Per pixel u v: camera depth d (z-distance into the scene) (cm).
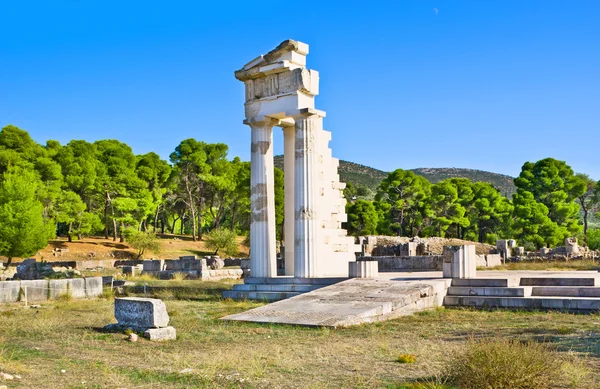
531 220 8500
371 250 5947
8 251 5844
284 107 2944
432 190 9500
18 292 2777
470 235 9644
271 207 3053
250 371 1169
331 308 2077
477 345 1078
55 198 7569
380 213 9562
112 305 2631
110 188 8325
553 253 5988
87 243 7881
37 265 4200
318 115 2991
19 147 7775
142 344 1561
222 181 9381
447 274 2473
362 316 1941
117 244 8100
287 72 2950
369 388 1031
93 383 1088
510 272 3397
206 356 1361
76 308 2512
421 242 6162
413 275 2861
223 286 3484
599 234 8888
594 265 4266
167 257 7719
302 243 2866
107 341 1597
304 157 2888
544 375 1002
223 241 7325
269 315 2061
